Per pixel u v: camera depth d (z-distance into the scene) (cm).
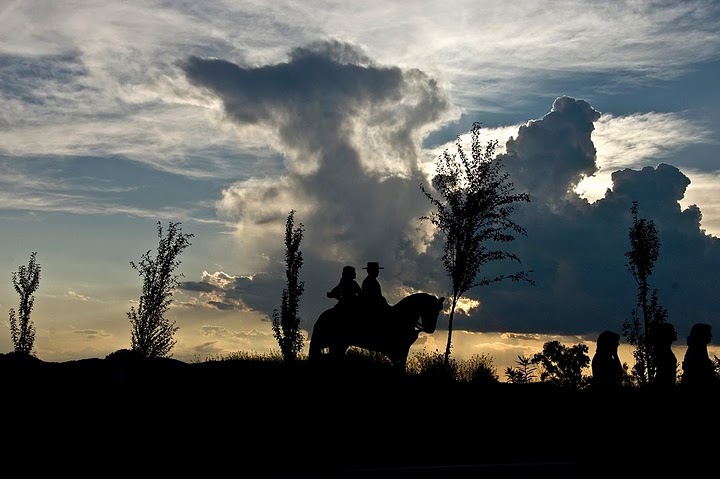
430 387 2233
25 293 3225
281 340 2794
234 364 2470
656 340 1786
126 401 1958
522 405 2045
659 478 1343
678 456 1437
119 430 1706
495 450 1672
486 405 2048
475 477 1153
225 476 1336
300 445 1669
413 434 1800
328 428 1819
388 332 2291
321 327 2320
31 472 1337
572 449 1666
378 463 1540
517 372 2358
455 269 2841
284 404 1998
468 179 2920
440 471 1160
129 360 2448
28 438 1589
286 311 2812
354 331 2289
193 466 1420
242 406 1962
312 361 2317
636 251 2634
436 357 2622
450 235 2878
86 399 1958
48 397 1950
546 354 2306
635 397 1859
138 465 1408
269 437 1720
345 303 2327
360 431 1806
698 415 1625
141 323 2766
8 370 2180
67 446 1545
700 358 1722
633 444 1505
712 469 1388
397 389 2186
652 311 2558
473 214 2859
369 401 2055
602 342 1880
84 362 2406
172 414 1866
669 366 1759
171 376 2241
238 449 1600
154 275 2817
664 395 1742
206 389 2105
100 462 1423
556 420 1906
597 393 1855
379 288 2361
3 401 1880
